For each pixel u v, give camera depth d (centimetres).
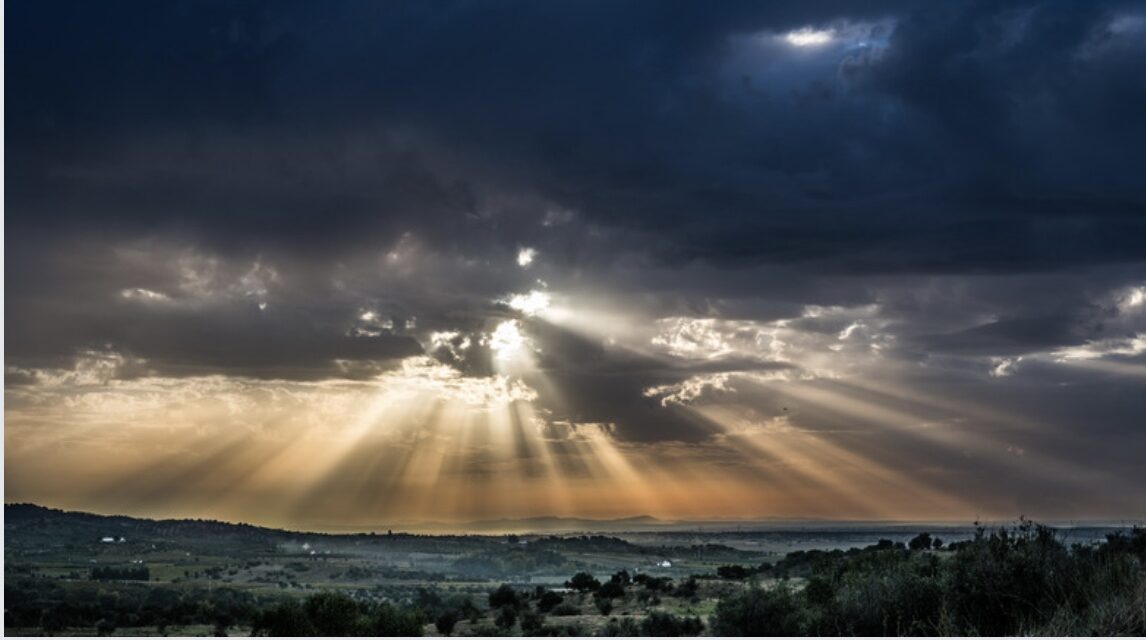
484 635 5300
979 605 1488
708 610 5853
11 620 7469
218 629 7119
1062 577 1466
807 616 1980
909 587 1633
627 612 6456
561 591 8300
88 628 7325
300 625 5584
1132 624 1194
